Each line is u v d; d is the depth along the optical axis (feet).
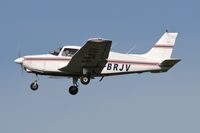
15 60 226.17
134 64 237.25
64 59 225.56
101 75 232.53
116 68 233.76
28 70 225.76
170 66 241.76
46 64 224.94
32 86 228.02
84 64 217.36
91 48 205.67
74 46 227.20
